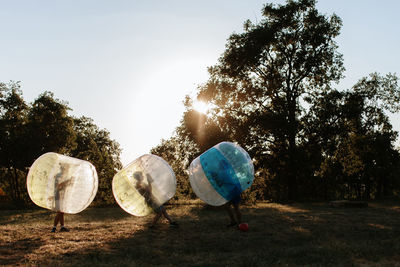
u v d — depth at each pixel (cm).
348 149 3984
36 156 3462
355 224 1140
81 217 1558
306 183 3925
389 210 1742
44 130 3697
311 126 3253
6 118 3591
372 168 4141
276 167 3309
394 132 4062
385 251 766
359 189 4634
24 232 985
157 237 905
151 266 654
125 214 1703
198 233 957
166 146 3400
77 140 4966
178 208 1991
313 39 3161
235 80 3394
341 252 752
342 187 4831
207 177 1011
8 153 3444
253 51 3102
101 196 2516
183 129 3331
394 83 3516
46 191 973
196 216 1451
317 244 841
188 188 2583
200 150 3170
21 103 3678
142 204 1040
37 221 1414
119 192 1047
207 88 3338
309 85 3419
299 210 1769
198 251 780
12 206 2909
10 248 782
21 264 654
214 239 880
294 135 3200
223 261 680
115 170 2562
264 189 3447
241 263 662
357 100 3347
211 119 3347
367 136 3988
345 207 1995
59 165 991
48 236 917
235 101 3391
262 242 856
